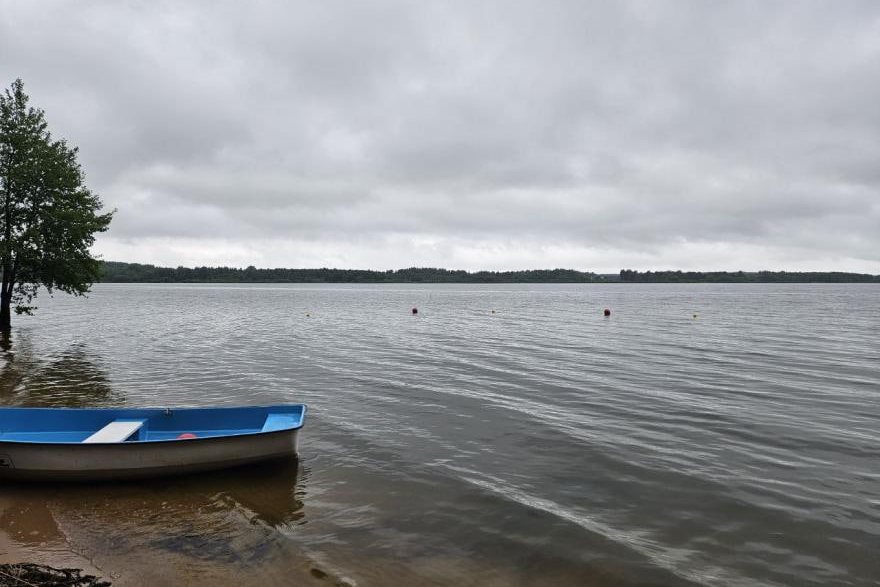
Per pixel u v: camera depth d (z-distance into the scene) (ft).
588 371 78.02
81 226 104.83
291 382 69.10
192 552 26.61
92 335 121.60
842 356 93.81
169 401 58.59
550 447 43.57
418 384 68.03
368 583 24.45
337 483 35.68
